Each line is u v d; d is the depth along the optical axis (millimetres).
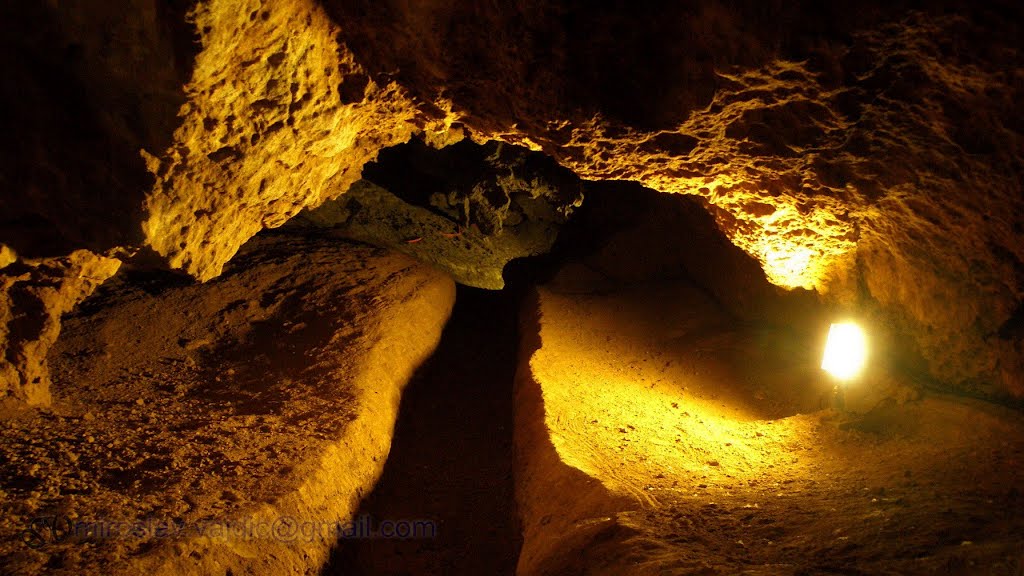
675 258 9883
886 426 5230
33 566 3330
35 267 4547
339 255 10039
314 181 4844
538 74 4160
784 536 3701
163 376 6328
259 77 3533
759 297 8180
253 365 6656
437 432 6828
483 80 4367
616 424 5980
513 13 3785
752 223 5797
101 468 4484
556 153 5008
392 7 3736
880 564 3195
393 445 6270
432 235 13703
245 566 3877
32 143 3412
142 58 3031
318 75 3973
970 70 3383
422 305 8680
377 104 4605
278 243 10266
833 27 3422
